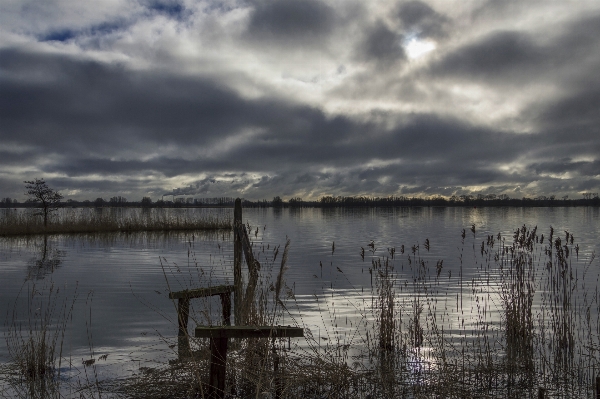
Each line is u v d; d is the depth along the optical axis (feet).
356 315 32.37
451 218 223.10
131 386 18.61
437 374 20.13
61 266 57.62
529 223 168.76
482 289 41.32
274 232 124.77
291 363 19.45
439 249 79.41
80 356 23.15
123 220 124.36
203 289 24.62
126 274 51.21
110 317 31.45
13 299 37.40
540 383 20.30
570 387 19.75
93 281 46.70
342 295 39.52
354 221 194.18
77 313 32.65
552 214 283.18
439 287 42.86
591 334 27.55
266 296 23.27
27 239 96.89
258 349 19.25
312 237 107.86
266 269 29.19
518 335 26.37
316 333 27.63
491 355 22.90
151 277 49.08
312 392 19.33
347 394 19.11
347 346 24.25
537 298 36.81
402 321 30.83
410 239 102.37
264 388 17.63
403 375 20.88
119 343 25.39
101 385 19.06
